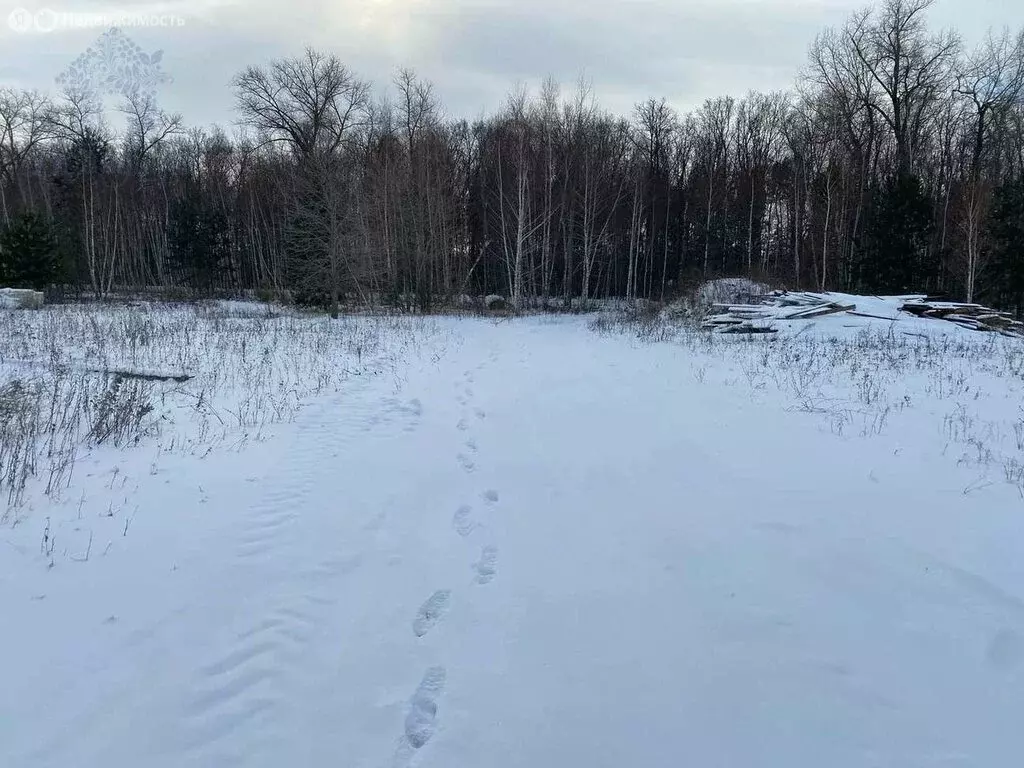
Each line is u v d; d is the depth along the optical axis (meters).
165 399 8.85
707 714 3.00
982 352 15.19
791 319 20.17
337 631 3.66
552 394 10.29
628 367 13.19
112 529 4.72
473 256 44.72
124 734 2.80
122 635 3.49
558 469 6.48
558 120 39.81
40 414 7.50
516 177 38.22
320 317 25.50
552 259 41.44
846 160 34.53
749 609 3.88
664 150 49.34
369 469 6.43
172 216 45.72
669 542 4.79
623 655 3.45
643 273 48.19
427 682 3.24
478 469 6.50
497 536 4.93
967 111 35.75
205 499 5.41
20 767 2.57
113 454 6.44
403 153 36.47
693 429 7.97
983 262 29.06
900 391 10.30
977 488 5.81
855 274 30.45
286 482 5.93
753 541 4.78
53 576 4.00
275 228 41.38
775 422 8.29
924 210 28.00
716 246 44.81
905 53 34.19
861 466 6.48
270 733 2.86
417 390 10.63
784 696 3.11
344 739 2.84
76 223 39.66
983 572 4.27
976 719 2.95
